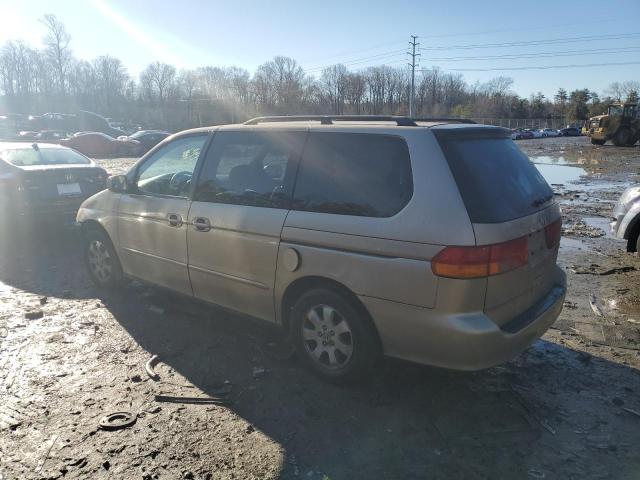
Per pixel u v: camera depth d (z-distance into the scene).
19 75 92.62
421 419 3.24
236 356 4.07
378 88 99.81
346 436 3.07
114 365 3.92
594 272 6.50
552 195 3.87
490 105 105.31
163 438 3.04
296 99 86.69
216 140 4.31
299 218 3.54
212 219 4.08
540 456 2.91
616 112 40.03
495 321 3.09
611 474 2.76
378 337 3.34
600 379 3.77
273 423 3.20
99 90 97.31
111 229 5.16
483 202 3.04
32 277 6.14
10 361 3.96
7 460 2.84
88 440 3.02
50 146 9.05
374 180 3.29
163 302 5.17
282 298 3.74
